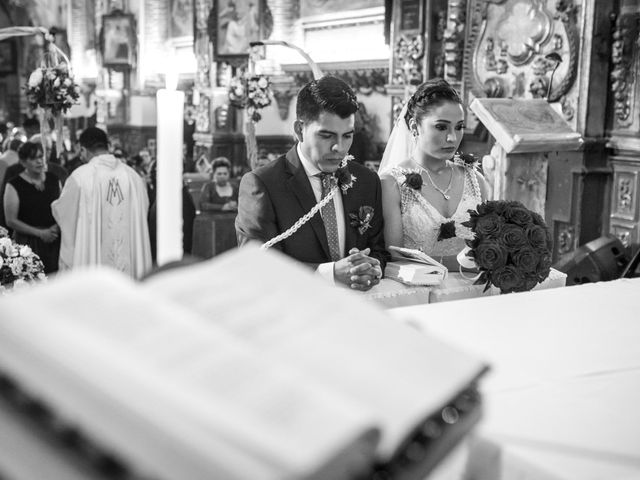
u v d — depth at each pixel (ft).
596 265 14.96
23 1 58.44
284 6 37.22
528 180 13.87
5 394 1.85
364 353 2.39
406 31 26.16
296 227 9.46
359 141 29.71
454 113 10.28
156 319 2.07
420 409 2.26
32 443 1.81
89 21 54.03
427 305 6.13
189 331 2.06
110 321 2.01
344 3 33.91
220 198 26.71
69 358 1.85
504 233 8.87
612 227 19.51
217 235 25.68
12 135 32.22
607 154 19.48
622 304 6.31
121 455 1.71
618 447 3.50
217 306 2.34
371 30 32.76
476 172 11.25
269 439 1.73
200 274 2.49
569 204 19.69
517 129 13.46
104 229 17.98
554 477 3.22
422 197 10.50
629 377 4.48
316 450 1.72
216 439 1.72
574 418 3.84
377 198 10.14
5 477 1.78
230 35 40.01
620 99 18.99
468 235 10.57
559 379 4.39
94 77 53.21
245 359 1.99
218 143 39.96
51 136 23.97
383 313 2.65
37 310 1.98
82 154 20.77
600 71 19.19
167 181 3.78
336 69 33.14
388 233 10.51
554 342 5.14
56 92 22.22
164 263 3.27
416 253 9.53
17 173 22.00
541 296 6.56
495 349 4.96
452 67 23.86
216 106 39.99
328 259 9.60
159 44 48.16
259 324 2.32
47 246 20.31
